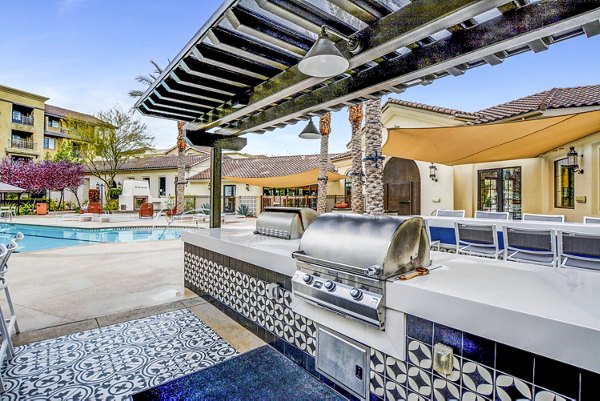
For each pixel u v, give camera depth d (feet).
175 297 17.87
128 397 9.36
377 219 9.01
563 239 14.53
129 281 21.03
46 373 10.59
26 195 102.53
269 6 8.00
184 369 10.82
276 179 65.00
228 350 12.12
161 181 102.22
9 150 107.76
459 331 6.68
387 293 7.80
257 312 13.15
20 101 111.65
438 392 7.02
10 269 24.32
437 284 7.48
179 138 71.00
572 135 26.37
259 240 15.03
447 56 9.36
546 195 34.55
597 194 27.20
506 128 23.80
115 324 14.32
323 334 9.85
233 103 15.02
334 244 9.23
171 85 13.89
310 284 9.52
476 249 18.81
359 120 46.16
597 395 5.11
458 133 25.29
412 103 43.83
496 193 39.55
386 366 8.01
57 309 15.99
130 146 89.86
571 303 6.23
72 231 55.57
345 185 71.46
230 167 88.84
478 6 7.15
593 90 33.04
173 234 53.62
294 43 10.11
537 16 7.66
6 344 10.40
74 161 101.19
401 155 34.88
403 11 8.31
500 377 6.15
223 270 15.56
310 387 9.71
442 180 43.16
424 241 8.99
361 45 9.26
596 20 7.24
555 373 5.52
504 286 7.34
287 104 15.42
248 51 10.68
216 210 20.80
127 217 73.61
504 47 8.52
